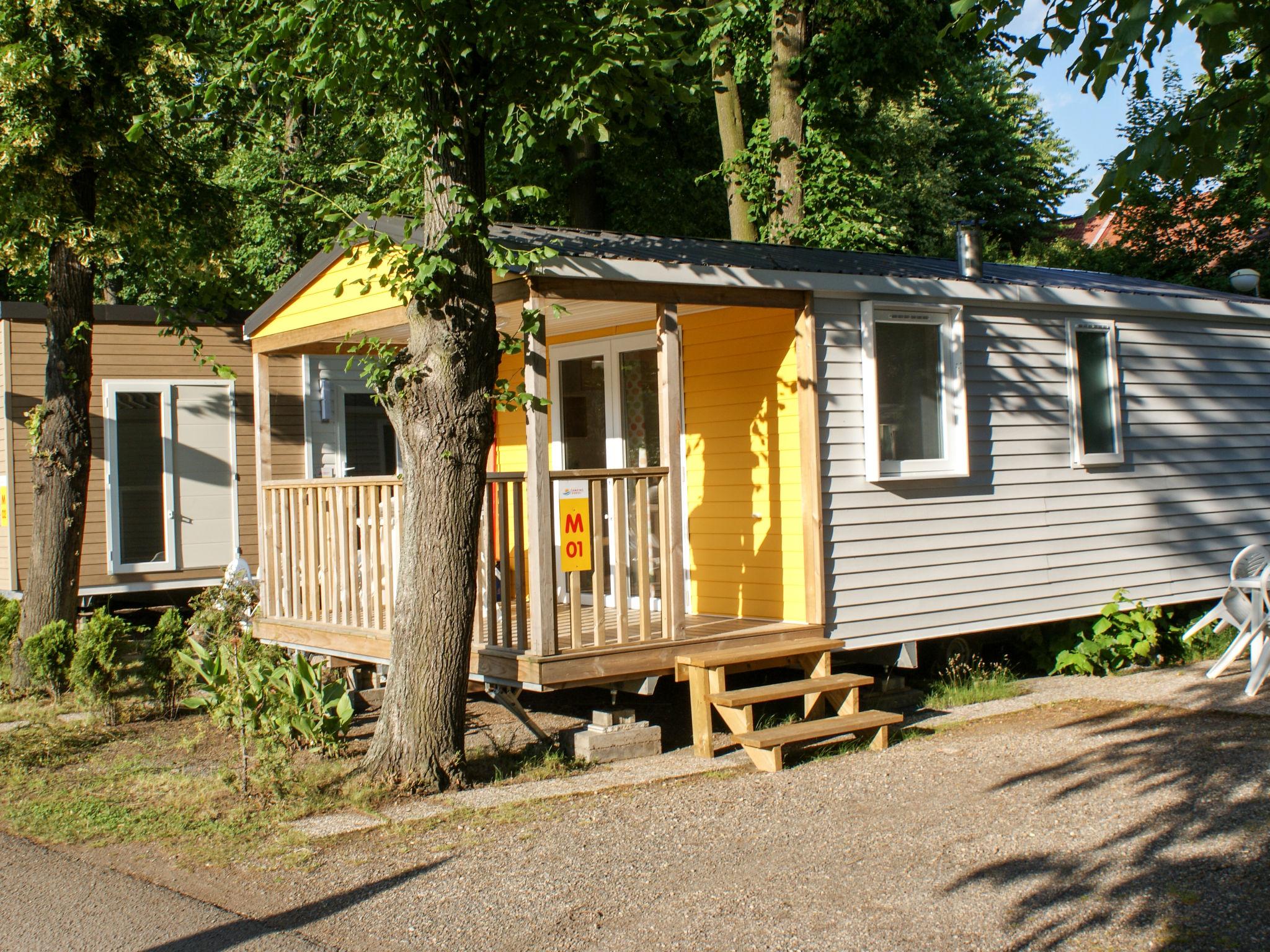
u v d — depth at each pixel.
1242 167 21.69
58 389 11.38
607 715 8.22
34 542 11.29
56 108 11.10
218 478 15.14
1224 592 11.84
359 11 6.68
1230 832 5.88
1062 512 10.83
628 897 5.30
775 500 9.35
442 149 7.08
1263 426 12.78
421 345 7.17
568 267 7.71
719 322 9.80
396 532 9.21
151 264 12.99
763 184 18.89
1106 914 4.90
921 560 9.70
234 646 8.20
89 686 9.55
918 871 5.52
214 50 11.32
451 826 6.45
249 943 4.88
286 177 20.31
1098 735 8.23
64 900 5.45
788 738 7.64
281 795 7.08
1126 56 4.45
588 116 7.03
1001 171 34.16
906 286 9.51
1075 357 11.02
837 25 18.20
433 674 7.19
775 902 5.18
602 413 10.98
